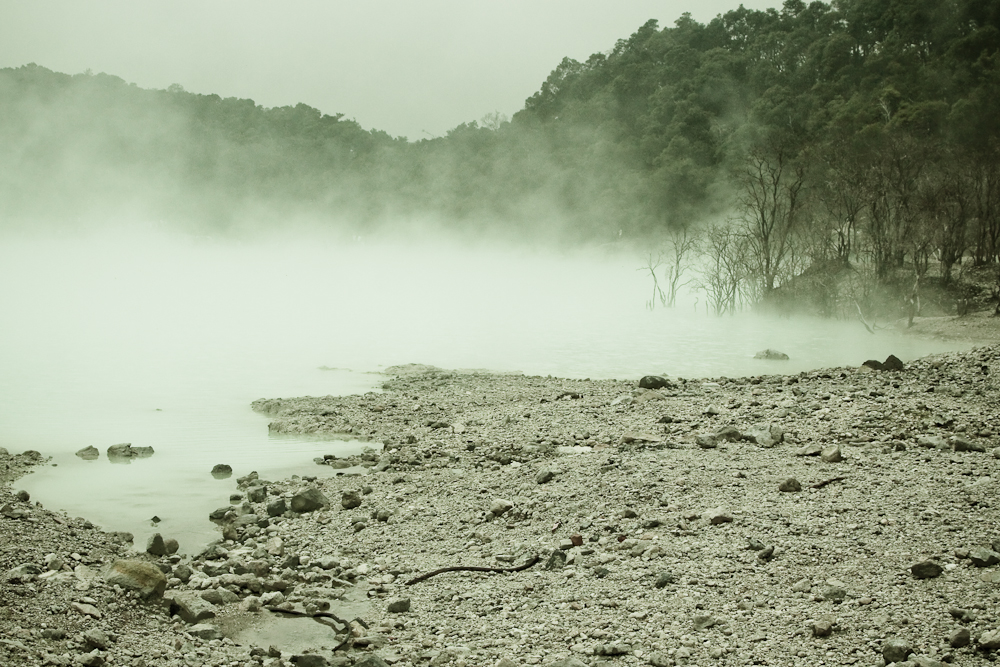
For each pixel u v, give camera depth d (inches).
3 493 450.0
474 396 733.3
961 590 297.0
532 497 431.2
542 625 297.3
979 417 545.6
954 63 4576.8
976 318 1325.0
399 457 531.5
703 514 383.9
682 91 5999.0
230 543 390.9
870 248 1685.5
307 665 277.3
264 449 576.1
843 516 370.9
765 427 541.6
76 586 319.0
